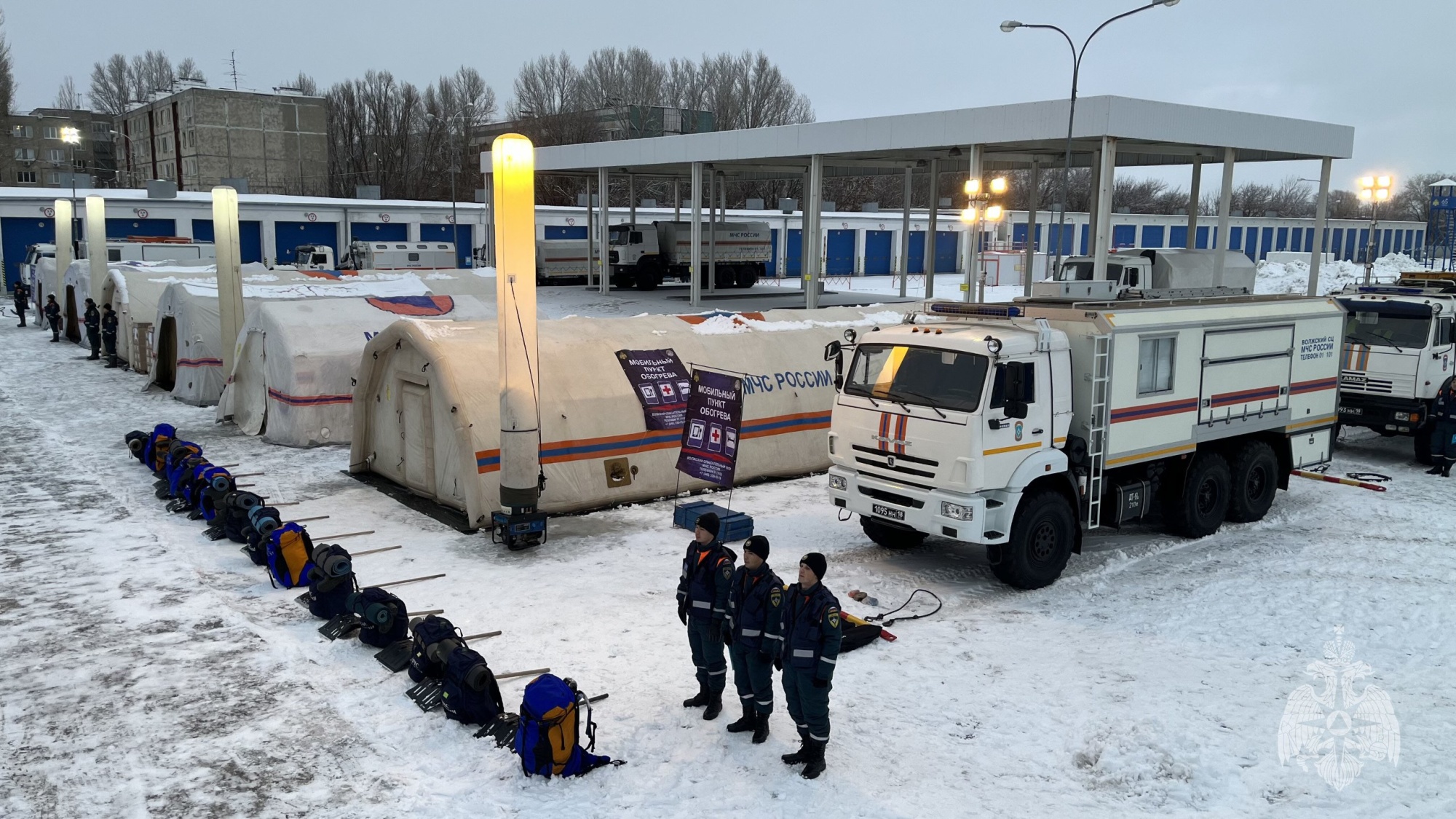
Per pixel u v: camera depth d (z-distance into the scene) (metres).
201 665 8.27
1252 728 7.58
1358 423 17.69
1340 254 81.50
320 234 55.44
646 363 14.46
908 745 7.24
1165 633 9.50
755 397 15.32
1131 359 11.29
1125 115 27.28
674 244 49.69
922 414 10.37
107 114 124.62
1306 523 13.46
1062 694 8.13
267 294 22.72
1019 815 6.38
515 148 11.06
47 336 32.72
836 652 6.55
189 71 130.00
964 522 10.03
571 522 12.83
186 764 6.72
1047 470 10.55
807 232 49.81
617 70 104.81
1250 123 30.39
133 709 7.49
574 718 6.64
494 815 6.22
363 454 15.14
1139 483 11.82
